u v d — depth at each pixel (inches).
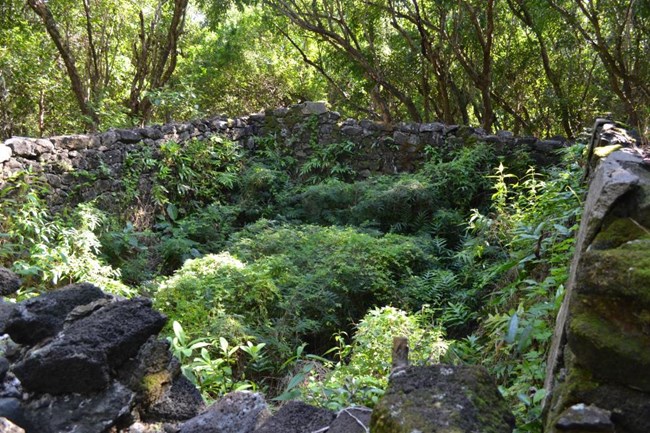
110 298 106.6
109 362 95.6
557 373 90.1
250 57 803.4
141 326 98.3
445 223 399.5
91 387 94.0
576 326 71.4
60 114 630.5
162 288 256.7
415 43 634.2
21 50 564.4
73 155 342.6
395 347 97.2
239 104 834.2
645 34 504.1
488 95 565.3
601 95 666.2
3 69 563.2
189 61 784.9
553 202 205.2
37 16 602.9
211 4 652.7
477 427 72.9
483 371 81.2
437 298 289.7
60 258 259.9
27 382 93.4
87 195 347.9
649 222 83.7
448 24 634.8
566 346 87.6
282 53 832.3
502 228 277.6
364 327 202.4
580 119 665.6
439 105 738.8
